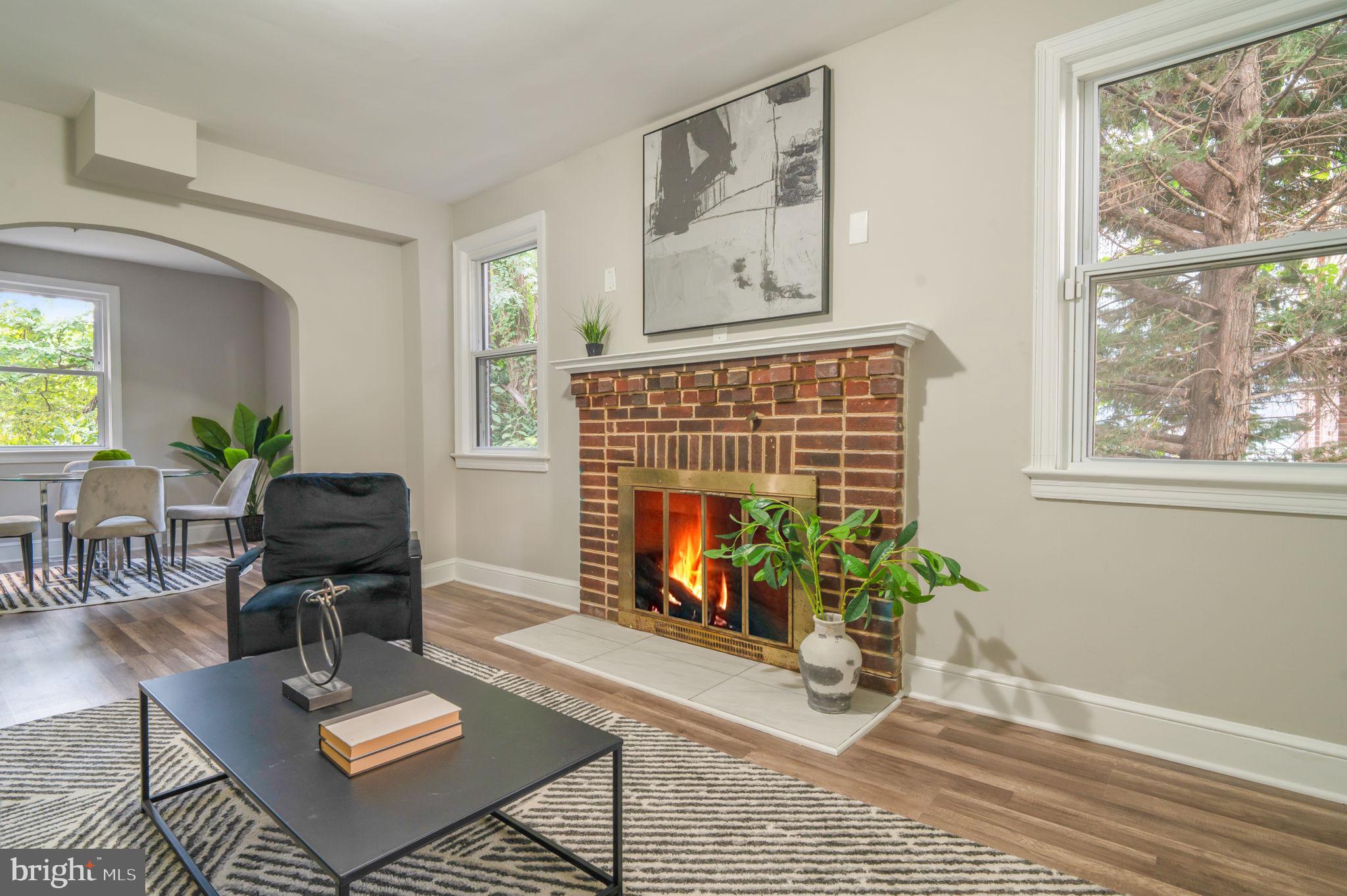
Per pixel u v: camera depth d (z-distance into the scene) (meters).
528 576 4.03
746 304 2.93
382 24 2.45
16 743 2.16
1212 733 1.97
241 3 2.31
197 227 3.60
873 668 2.52
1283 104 1.90
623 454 3.38
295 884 1.48
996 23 2.30
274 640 2.45
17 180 3.03
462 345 4.43
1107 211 2.18
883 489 2.46
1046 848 1.61
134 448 5.95
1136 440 2.14
